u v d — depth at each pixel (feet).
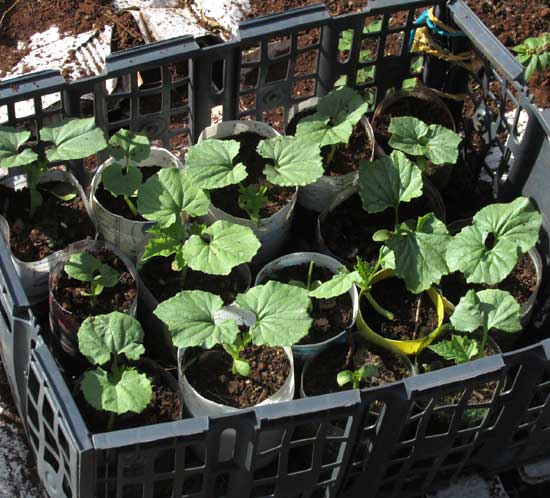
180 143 3.25
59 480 2.36
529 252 2.85
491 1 3.79
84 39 3.50
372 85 3.16
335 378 2.60
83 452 2.01
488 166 3.24
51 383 2.11
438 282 2.62
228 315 2.47
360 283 2.65
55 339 2.66
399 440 2.56
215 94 2.90
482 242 2.60
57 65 3.43
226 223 2.57
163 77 2.79
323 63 2.99
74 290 2.60
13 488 2.57
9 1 3.63
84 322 2.36
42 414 2.22
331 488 2.44
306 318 2.33
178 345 2.27
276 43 3.55
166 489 2.50
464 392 2.28
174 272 2.74
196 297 2.37
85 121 2.64
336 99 2.84
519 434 2.66
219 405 2.37
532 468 2.72
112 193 2.63
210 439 2.13
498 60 2.78
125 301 2.61
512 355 2.26
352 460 2.41
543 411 2.49
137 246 2.76
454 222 2.96
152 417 2.48
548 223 2.80
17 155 2.58
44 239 2.73
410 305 2.77
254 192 2.75
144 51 2.71
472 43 2.98
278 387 2.52
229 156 2.67
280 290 2.39
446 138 2.81
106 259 2.67
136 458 2.31
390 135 3.10
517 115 2.82
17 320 2.25
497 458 2.65
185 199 2.60
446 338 2.70
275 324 2.32
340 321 2.68
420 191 2.70
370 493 2.56
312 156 2.68
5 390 2.72
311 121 2.81
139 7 3.65
